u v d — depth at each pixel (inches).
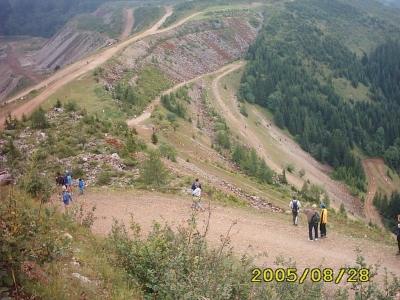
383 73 6752.0
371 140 5147.6
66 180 920.9
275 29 7111.2
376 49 7495.1
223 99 4355.3
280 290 305.6
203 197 1016.9
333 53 6943.9
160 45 4926.2
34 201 409.7
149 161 1087.0
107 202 869.8
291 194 2076.8
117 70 3602.4
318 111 5196.9
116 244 373.1
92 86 2989.7
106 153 1270.9
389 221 3218.5
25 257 205.2
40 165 1106.7
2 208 211.9
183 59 4997.5
